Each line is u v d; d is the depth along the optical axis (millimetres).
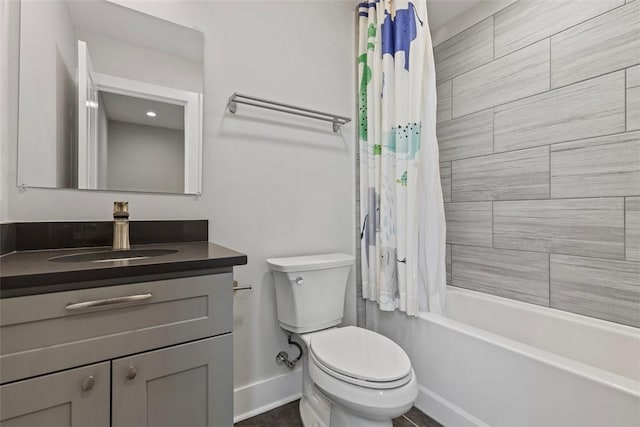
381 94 1732
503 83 1769
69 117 1152
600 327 1330
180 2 1381
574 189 1477
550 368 1056
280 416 1509
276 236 1637
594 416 953
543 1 1582
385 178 1668
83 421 711
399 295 1637
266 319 1592
